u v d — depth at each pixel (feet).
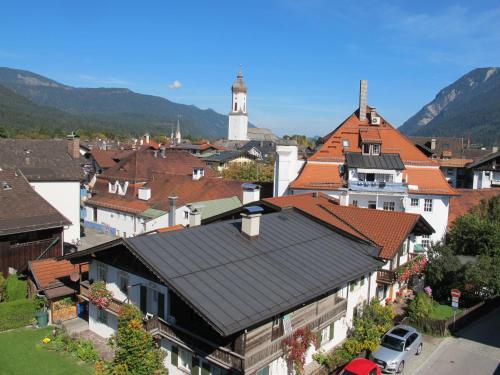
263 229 82.33
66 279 93.61
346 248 86.07
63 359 75.66
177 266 62.28
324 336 78.07
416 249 112.27
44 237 113.70
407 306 101.91
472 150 341.00
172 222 147.84
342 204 112.16
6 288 96.07
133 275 73.97
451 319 92.63
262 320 57.00
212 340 62.13
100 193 195.00
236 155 355.36
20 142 161.38
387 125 156.04
